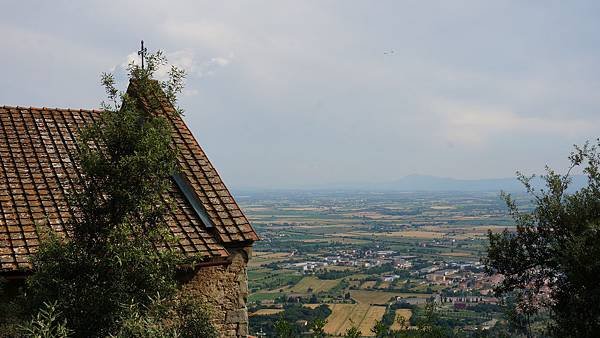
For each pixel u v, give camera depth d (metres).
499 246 14.00
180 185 12.15
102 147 7.99
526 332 13.00
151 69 8.73
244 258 11.27
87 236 7.62
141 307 7.47
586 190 12.40
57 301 6.86
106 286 7.35
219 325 10.91
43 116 13.19
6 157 11.55
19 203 10.44
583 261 10.61
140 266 7.60
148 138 7.68
